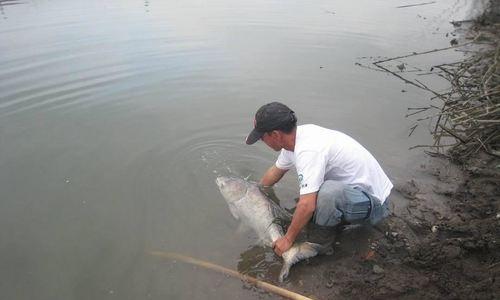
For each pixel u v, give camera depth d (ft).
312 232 12.71
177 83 22.84
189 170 16.10
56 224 13.30
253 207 13.08
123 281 11.37
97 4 37.22
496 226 12.60
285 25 32.63
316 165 11.16
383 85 23.12
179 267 11.80
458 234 12.69
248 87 22.59
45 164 16.14
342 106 20.77
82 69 23.73
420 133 18.52
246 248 12.50
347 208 11.81
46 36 28.30
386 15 36.40
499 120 16.61
